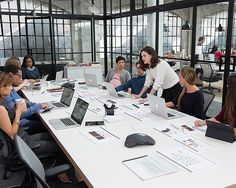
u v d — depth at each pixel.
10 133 2.24
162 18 6.88
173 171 1.57
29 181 2.02
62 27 8.73
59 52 8.80
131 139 1.96
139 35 7.66
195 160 1.71
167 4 5.79
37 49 8.31
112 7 8.39
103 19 8.82
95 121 2.60
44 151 2.44
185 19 9.39
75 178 2.01
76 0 8.62
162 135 2.19
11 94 3.05
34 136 2.87
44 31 8.23
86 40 9.05
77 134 2.27
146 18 7.46
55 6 8.48
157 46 6.53
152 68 3.48
